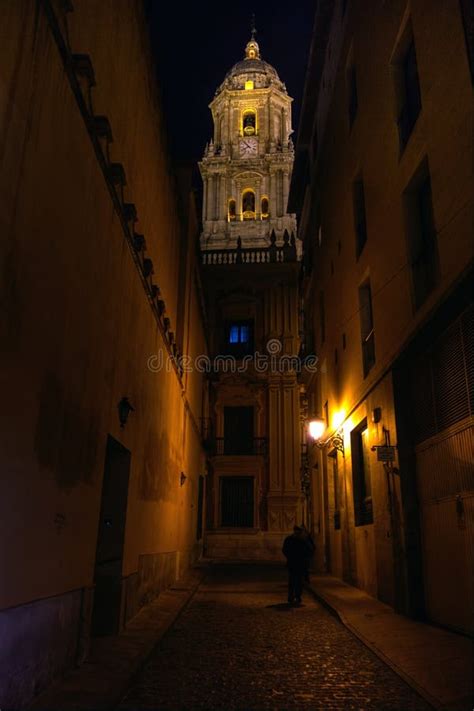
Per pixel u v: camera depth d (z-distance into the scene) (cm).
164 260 1375
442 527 855
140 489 1027
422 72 905
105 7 761
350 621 909
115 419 829
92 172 699
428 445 916
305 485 2431
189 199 1844
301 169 2406
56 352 566
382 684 581
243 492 2831
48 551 542
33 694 496
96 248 721
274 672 631
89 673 589
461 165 751
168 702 523
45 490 534
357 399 1320
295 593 1200
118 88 850
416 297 956
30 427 498
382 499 1073
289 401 2911
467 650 689
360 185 1429
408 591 928
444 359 862
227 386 2978
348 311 1461
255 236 5384
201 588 1500
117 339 841
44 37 527
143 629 854
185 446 1802
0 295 436
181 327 1698
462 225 742
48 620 534
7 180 446
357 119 1376
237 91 5894
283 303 3075
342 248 1550
